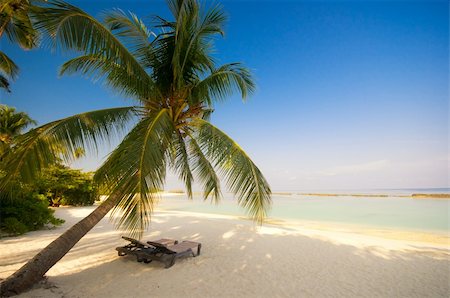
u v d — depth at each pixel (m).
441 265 6.34
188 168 7.24
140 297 4.18
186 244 6.55
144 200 3.41
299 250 7.58
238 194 4.53
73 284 4.52
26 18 8.18
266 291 4.64
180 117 6.06
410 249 7.89
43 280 4.45
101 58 5.04
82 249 6.97
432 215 20.48
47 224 10.55
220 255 6.84
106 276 4.97
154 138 4.12
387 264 6.36
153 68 6.20
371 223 15.70
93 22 4.28
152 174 3.73
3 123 18.56
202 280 5.01
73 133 4.43
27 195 9.69
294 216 20.03
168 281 4.88
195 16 5.81
